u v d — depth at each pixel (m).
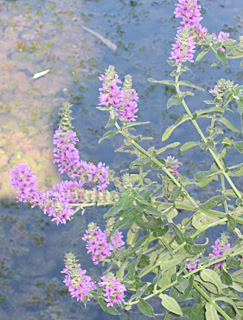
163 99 3.45
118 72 3.64
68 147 1.61
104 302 1.60
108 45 3.86
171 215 1.72
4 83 3.57
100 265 2.70
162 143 3.19
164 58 3.75
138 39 3.90
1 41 3.88
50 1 4.27
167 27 4.00
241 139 3.21
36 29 3.99
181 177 1.74
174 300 1.55
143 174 1.83
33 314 2.52
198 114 1.63
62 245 2.78
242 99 1.59
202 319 1.70
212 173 1.63
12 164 3.09
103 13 4.15
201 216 1.65
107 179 1.61
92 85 3.56
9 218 2.88
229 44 1.68
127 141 1.74
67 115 1.61
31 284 2.63
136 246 1.66
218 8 4.11
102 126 3.31
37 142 3.22
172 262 1.60
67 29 4.00
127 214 1.53
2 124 3.31
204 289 1.73
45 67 3.69
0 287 2.61
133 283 1.67
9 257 2.73
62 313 2.52
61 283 2.63
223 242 1.67
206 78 3.59
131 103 1.62
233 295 1.75
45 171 3.07
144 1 4.25
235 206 1.81
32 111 3.40
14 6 4.21
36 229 2.85
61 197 1.55
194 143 1.66
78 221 2.88
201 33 1.70
